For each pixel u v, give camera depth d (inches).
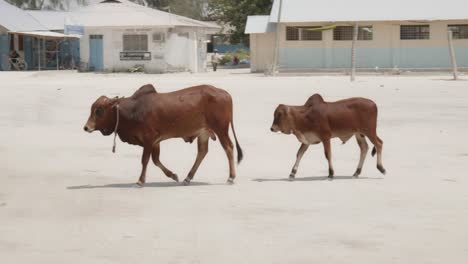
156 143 506.9
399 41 2313.0
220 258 325.1
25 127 868.6
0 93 1412.4
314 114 514.9
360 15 2285.9
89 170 572.7
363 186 494.3
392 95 1343.5
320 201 445.1
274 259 323.3
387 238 357.7
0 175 551.5
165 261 321.1
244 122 910.4
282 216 405.4
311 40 2340.1
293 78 2027.6
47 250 341.1
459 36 2315.5
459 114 994.1
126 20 2448.3
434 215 405.7
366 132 522.6
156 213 415.8
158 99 500.7
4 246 348.5
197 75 2263.8
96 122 503.5
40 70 2519.7
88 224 390.9
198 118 502.0
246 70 2662.4
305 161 611.8
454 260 320.8
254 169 573.6
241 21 3176.7
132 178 537.3
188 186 502.0
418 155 639.1
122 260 323.9
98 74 2336.4
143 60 2444.6
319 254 330.6
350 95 1344.7
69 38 2559.1
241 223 389.7
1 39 2564.0
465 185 495.2
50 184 513.0
